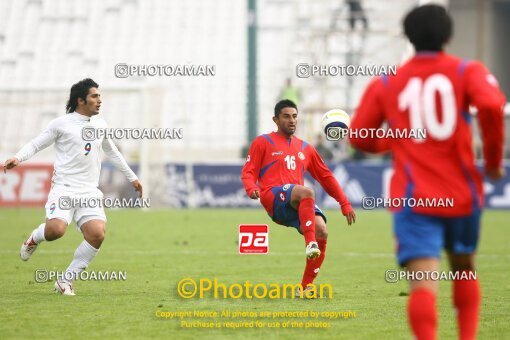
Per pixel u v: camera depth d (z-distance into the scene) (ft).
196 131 360.69
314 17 382.63
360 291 101.65
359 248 160.86
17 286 102.94
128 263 130.31
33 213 249.14
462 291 57.31
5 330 73.87
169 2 411.13
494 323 78.95
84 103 96.78
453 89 54.90
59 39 401.08
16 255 140.56
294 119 99.50
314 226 92.27
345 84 363.56
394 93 56.24
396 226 55.06
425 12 56.54
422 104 55.11
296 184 98.78
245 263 131.54
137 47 394.52
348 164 286.87
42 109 333.62
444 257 144.36
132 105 349.82
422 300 52.85
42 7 411.34
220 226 208.33
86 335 71.92
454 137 54.60
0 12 409.49
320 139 296.10
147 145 278.46
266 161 99.40
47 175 275.39
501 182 287.07
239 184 291.58
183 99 358.02
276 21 398.42
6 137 331.98
